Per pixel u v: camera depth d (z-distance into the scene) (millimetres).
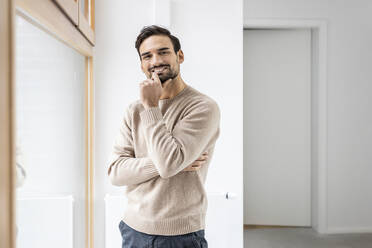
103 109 1986
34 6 836
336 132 3348
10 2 627
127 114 1387
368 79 3348
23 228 855
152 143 1197
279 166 3438
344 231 3363
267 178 3443
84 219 1894
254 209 3463
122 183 1317
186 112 1274
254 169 3438
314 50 3367
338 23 3314
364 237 3244
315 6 3291
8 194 630
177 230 1228
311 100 3426
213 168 2029
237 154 2027
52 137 1265
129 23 1987
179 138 1217
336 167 3363
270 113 3412
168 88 1333
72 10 1323
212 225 1970
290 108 3420
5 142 614
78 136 1745
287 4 3277
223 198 1978
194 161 1271
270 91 3408
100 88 1982
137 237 1265
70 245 1567
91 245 1990
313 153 3404
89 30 1781
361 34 3332
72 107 1604
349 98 3342
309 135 3428
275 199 3455
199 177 1296
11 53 629
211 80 2012
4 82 606
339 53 3324
